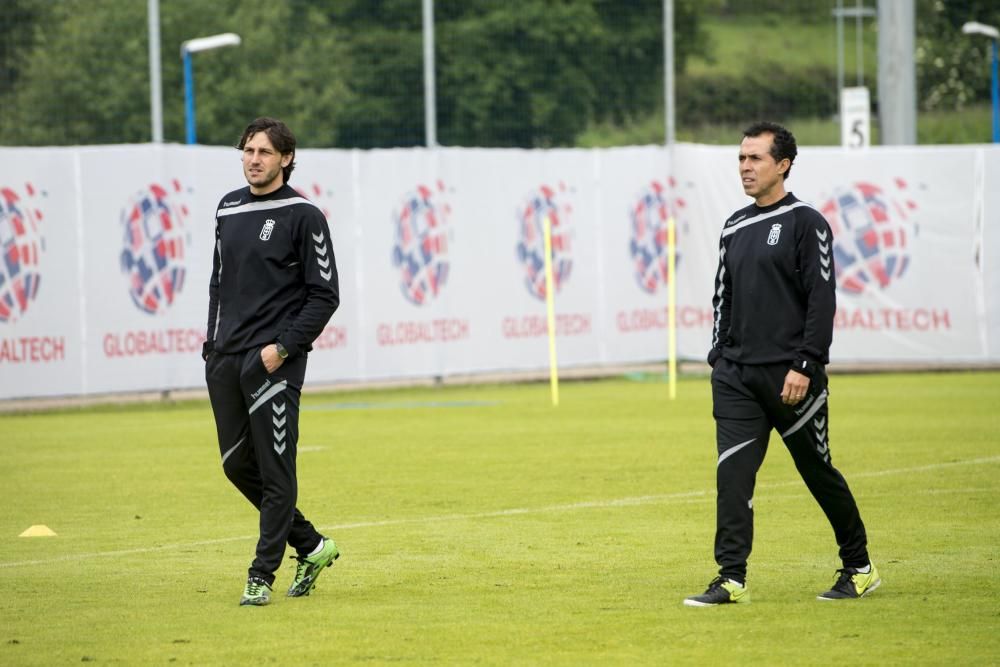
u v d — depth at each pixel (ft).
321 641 78.79
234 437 90.68
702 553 105.19
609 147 288.10
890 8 289.12
